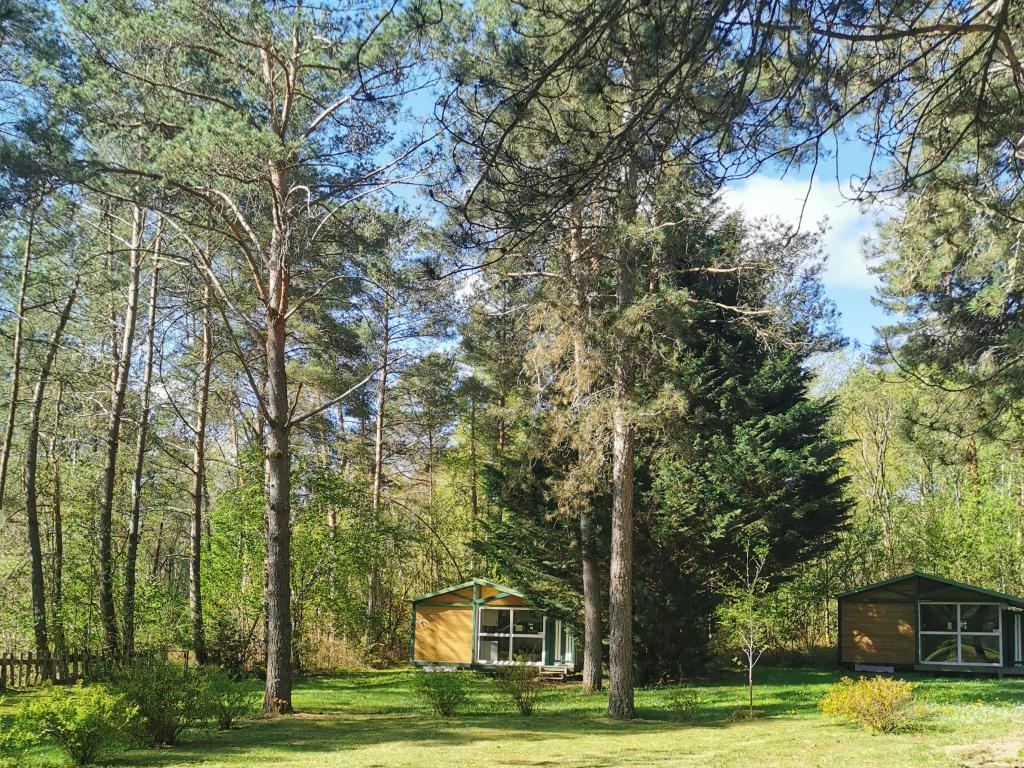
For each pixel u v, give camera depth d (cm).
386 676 2948
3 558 2864
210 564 2831
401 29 690
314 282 2327
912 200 1222
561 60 577
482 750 1334
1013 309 1487
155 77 1675
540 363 1817
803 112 689
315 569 2941
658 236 1513
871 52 720
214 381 3180
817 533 2644
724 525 2353
